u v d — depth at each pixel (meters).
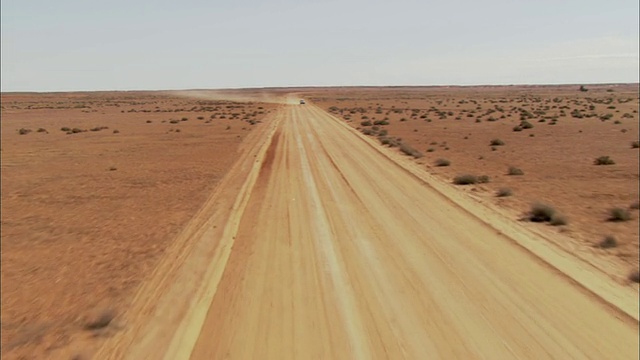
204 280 12.38
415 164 32.41
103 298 11.66
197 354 8.67
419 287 11.53
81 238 17.34
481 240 15.28
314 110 109.75
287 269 12.95
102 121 82.88
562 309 10.20
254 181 26.69
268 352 8.66
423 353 8.51
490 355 8.41
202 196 23.67
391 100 171.62
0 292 12.52
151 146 46.84
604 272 12.35
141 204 22.55
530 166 31.42
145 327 9.88
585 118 71.50
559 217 17.19
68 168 34.66
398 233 16.19
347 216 18.55
